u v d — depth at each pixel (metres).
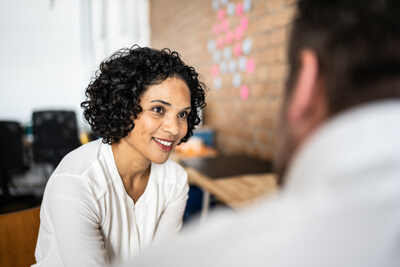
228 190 1.69
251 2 2.86
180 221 1.11
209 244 0.26
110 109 0.88
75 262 0.79
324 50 0.27
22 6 5.34
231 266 0.25
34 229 1.06
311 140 0.27
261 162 2.37
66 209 0.80
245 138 3.14
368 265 0.24
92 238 0.82
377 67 0.26
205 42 3.86
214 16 3.58
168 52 0.95
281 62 2.52
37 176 4.94
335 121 0.26
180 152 2.94
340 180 0.24
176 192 1.07
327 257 0.24
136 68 0.86
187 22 4.33
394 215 0.24
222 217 0.29
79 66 5.65
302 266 0.24
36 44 5.47
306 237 0.24
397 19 0.25
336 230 0.24
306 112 0.28
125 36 5.82
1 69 5.39
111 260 0.93
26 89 5.51
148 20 6.03
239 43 3.12
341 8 0.27
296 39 0.29
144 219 0.99
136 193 1.00
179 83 0.90
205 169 2.15
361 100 0.26
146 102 0.88
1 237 1.02
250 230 0.26
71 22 5.57
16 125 3.34
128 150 0.93
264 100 2.78
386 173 0.24
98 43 5.67
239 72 3.16
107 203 0.88
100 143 0.98
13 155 3.36
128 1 5.80
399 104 0.25
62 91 5.64
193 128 1.07
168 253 0.27
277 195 0.30
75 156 0.91
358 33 0.26
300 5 0.30
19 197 2.82
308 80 0.28
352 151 0.24
